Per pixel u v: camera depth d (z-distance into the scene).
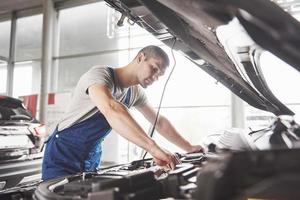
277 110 1.08
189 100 3.87
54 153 1.25
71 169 1.23
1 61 5.40
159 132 1.48
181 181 0.61
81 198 0.53
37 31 5.30
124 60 4.41
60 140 1.27
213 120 3.77
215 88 3.75
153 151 0.93
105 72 1.19
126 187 0.51
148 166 0.98
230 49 0.71
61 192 0.63
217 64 0.99
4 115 2.34
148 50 1.22
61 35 5.03
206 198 0.33
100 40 4.65
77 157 1.26
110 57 4.54
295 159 0.34
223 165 0.34
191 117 3.87
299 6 2.54
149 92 3.49
